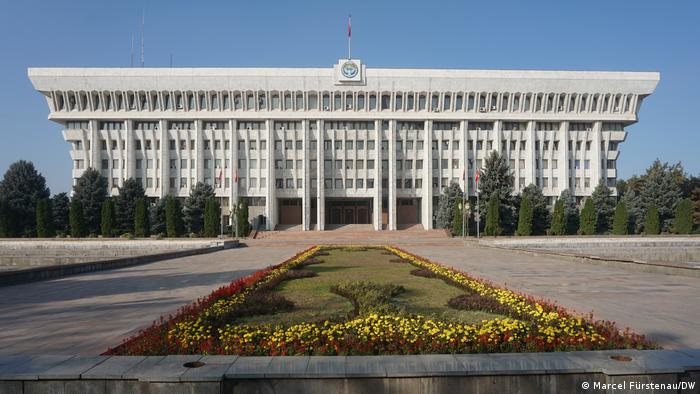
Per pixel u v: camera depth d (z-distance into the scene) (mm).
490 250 35125
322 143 62375
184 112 61062
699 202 58875
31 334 7961
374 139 63250
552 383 4996
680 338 7305
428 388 4941
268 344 6016
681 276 16453
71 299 12055
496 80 61094
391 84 61000
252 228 60969
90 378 4902
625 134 63719
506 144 63312
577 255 23547
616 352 5551
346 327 6820
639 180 70062
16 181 57312
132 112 60656
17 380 4910
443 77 60906
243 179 62844
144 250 39062
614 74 61219
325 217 66938
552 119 62250
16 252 38906
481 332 6254
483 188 54656
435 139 63438
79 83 59250
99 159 61188
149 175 62000
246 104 61500
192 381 4793
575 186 63594
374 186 62938
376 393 4922
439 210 59656
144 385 4871
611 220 57312
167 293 13102
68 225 56750
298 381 4902
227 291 11125
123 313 9953
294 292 12602
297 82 60656
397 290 12289
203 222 56906
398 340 6141
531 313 8172
